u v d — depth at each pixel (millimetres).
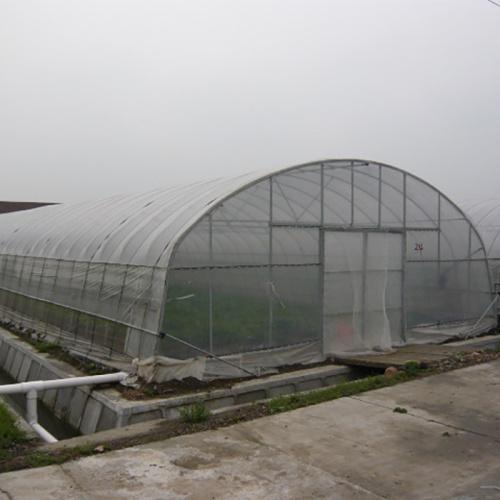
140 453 5781
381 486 5004
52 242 14180
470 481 5121
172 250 8781
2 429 6367
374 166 11977
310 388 9953
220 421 6930
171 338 8656
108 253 10656
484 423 6805
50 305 12695
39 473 5230
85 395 8750
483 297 14383
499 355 11023
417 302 12875
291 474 5246
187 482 5039
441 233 13398
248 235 9906
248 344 9812
